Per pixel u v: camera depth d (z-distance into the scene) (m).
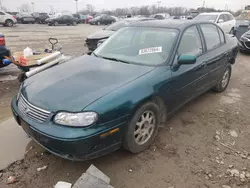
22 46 10.91
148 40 3.48
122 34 3.84
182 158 2.83
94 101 2.33
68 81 2.71
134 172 2.59
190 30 3.65
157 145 3.06
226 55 4.57
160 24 3.69
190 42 3.60
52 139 2.23
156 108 2.89
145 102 2.71
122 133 2.53
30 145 3.04
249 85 5.66
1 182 2.42
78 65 3.20
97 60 3.34
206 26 4.18
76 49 10.48
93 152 2.32
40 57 4.96
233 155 2.92
